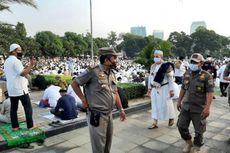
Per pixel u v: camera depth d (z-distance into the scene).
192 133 5.86
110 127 3.64
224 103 8.99
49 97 7.95
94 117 3.44
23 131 5.42
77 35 84.56
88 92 3.53
